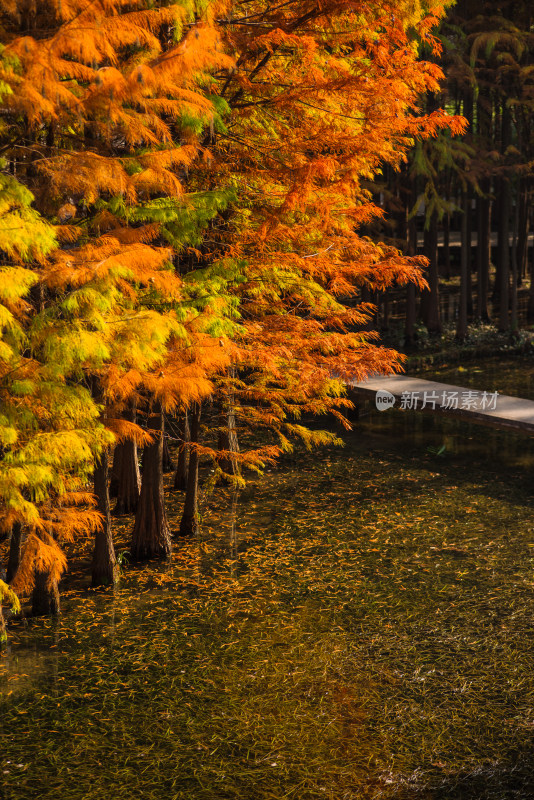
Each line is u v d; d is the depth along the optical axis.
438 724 6.35
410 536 10.59
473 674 7.10
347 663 7.36
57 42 4.88
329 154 8.76
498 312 26.55
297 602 8.71
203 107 5.77
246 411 10.80
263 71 8.37
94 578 9.34
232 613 8.48
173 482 13.19
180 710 6.64
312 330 9.90
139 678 7.18
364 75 8.14
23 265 6.39
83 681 7.14
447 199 23.42
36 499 6.04
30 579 6.92
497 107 24.05
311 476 13.42
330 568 9.62
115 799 5.51
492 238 31.02
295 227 9.17
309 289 9.95
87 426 6.49
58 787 5.66
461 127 8.13
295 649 7.65
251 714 6.55
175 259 9.23
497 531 10.68
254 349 9.01
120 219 6.84
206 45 5.34
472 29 22.33
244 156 8.96
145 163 6.21
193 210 6.95
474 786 5.59
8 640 7.96
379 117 7.95
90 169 6.03
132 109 6.05
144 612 8.57
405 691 6.85
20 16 5.50
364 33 8.07
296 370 9.66
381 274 9.79
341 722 6.41
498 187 25.19
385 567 9.60
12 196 5.48
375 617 8.29
